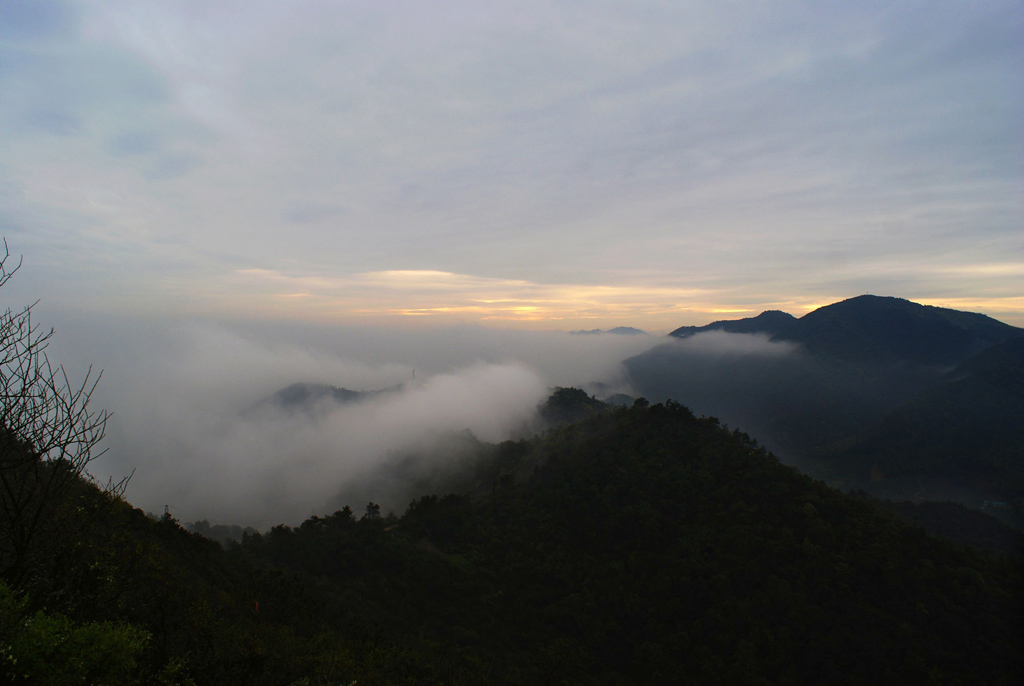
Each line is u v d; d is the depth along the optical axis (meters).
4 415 8.12
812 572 41.34
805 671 35.19
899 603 37.25
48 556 9.32
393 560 51.53
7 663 7.24
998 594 36.75
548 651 38.41
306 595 36.41
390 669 27.25
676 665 37.94
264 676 15.34
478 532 61.66
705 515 51.47
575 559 52.78
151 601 14.30
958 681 32.00
